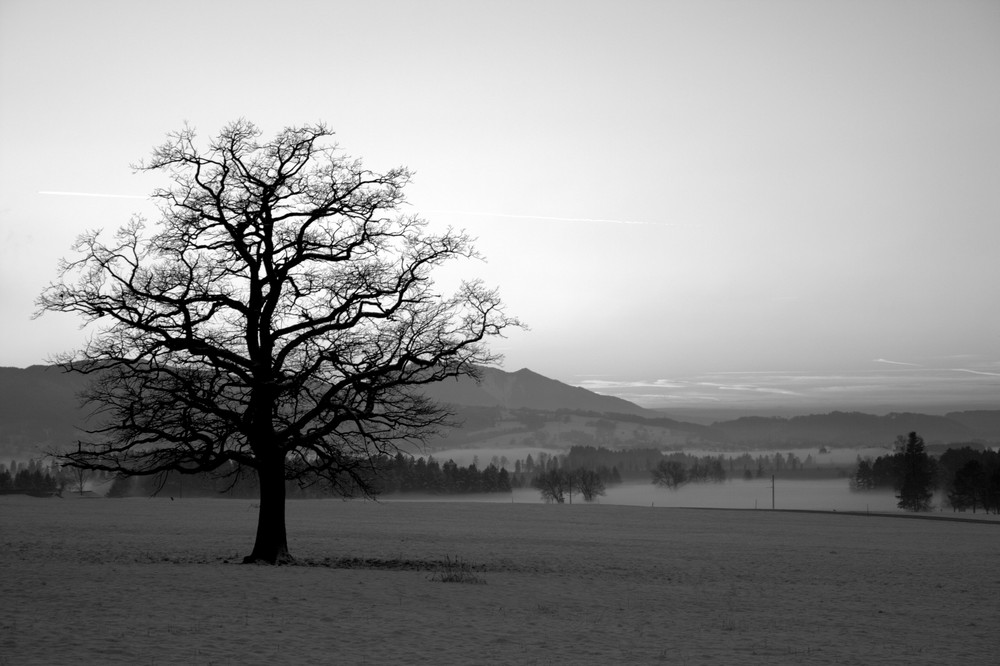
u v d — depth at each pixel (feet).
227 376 98.17
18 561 104.94
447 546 155.22
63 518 239.50
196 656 48.60
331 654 50.98
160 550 131.03
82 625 57.11
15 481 559.79
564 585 95.30
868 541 199.62
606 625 67.51
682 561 135.44
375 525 226.38
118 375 94.94
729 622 71.15
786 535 218.59
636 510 379.35
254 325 98.63
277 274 99.25
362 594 78.43
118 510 297.12
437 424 104.37
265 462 100.68
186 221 96.94
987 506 531.50
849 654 58.49
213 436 99.40
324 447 104.17
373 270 101.35
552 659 52.21
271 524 102.06
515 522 259.80
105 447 95.71
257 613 64.75
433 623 64.28
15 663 45.42
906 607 86.89
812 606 85.61
